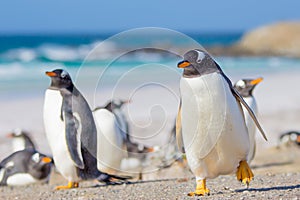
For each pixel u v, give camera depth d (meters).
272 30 86.81
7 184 13.10
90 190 10.12
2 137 17.58
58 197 9.53
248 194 8.06
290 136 16.64
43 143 16.88
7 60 55.47
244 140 7.85
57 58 58.28
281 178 10.43
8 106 23.50
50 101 10.47
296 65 57.97
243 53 78.06
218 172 8.17
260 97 28.56
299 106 25.64
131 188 10.03
